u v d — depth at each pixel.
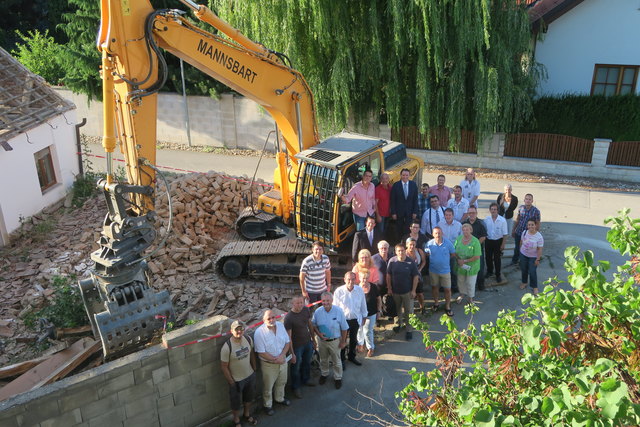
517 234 12.14
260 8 16.88
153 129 8.23
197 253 12.59
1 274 12.24
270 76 10.25
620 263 12.62
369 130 19.88
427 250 10.43
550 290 4.44
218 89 21.86
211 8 19.00
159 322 8.35
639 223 4.70
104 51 7.57
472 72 17.56
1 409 6.49
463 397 4.25
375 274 9.84
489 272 11.91
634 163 17.91
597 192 17.02
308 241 11.48
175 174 17.34
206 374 7.92
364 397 8.60
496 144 18.86
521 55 18.09
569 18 18.67
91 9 21.34
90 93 22.72
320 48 17.75
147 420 7.64
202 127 22.75
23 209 14.23
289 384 8.83
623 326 4.11
